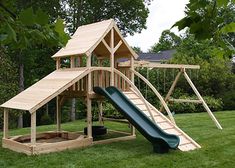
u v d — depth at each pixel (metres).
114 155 7.68
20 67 18.14
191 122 13.78
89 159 7.27
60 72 9.76
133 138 9.99
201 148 8.45
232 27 1.53
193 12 1.49
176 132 8.96
